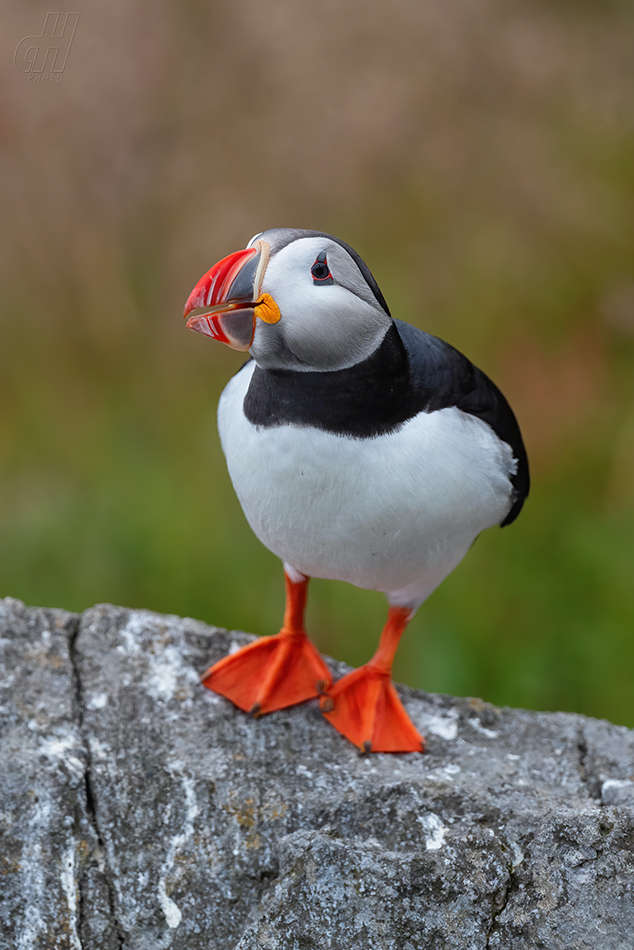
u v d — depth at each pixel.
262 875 4.15
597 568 7.52
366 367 3.97
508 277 8.62
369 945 3.77
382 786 4.41
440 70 9.52
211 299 3.86
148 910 4.08
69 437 8.54
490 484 4.25
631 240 8.50
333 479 4.06
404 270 8.76
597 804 4.47
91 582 7.69
